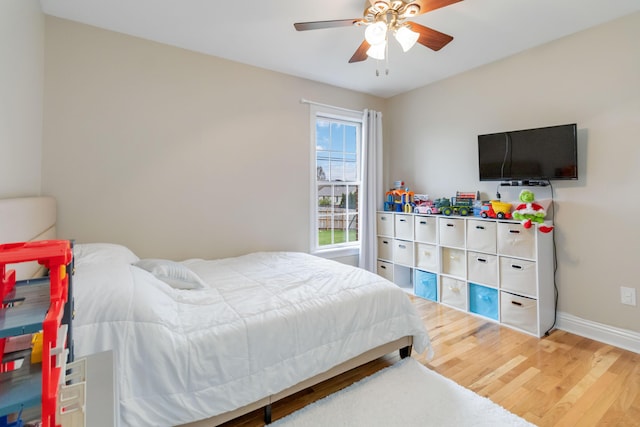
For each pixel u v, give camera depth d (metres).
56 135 2.22
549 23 2.35
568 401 1.70
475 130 3.23
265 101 3.17
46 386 0.59
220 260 2.72
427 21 2.31
